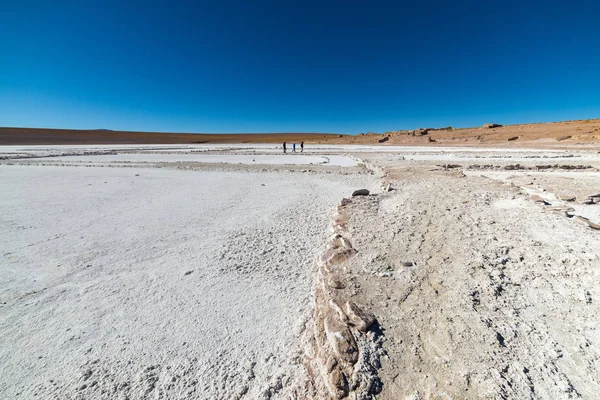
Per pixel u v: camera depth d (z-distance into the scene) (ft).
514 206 18.25
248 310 10.70
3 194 30.55
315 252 15.42
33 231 18.99
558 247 11.78
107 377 7.95
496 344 7.18
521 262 10.94
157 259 14.87
